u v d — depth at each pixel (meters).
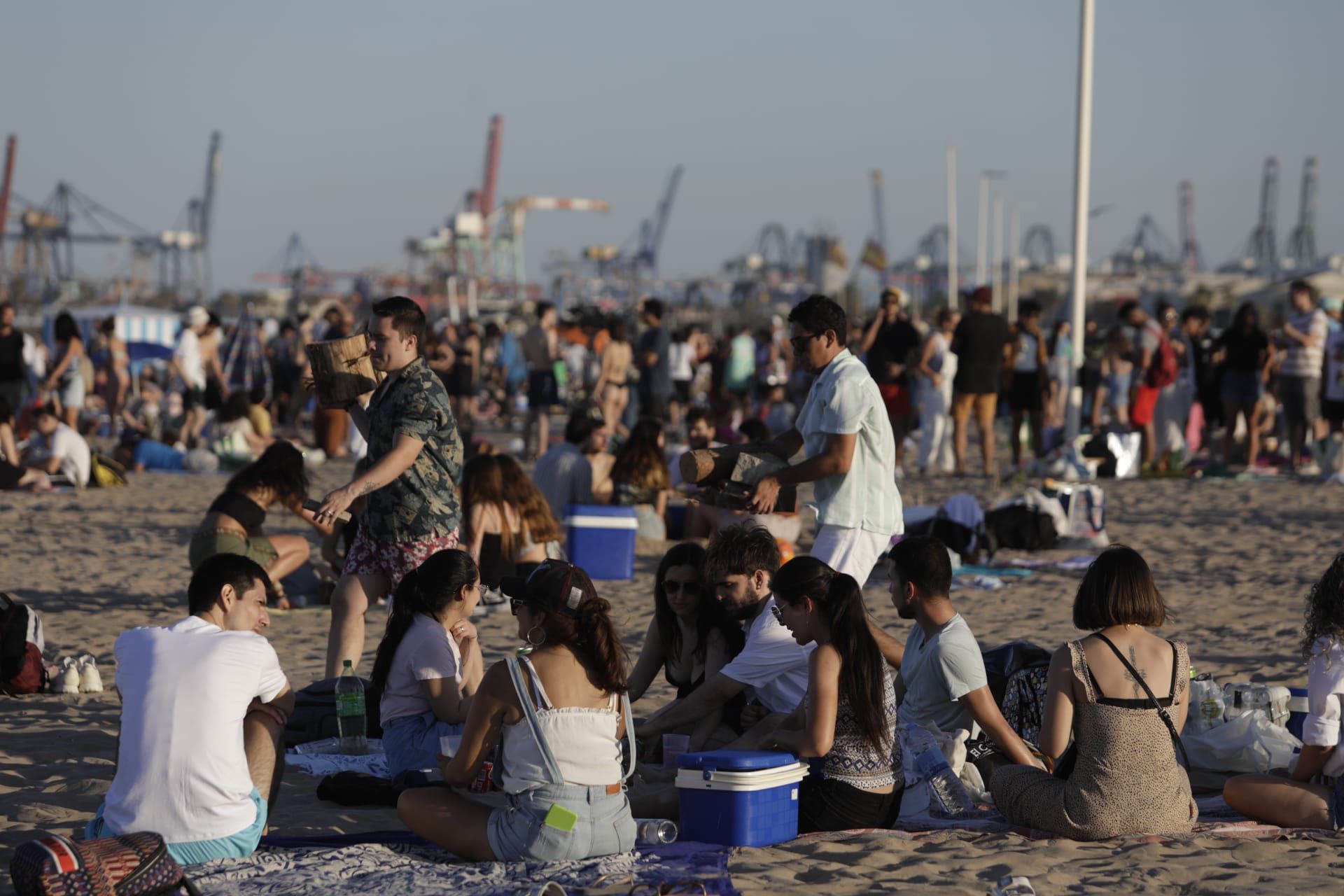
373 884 8.80
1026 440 45.53
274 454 19.56
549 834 9.21
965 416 37.00
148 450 39.72
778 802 10.07
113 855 8.08
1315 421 36.97
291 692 9.91
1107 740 10.12
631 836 9.59
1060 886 9.05
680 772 10.10
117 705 14.49
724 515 24.80
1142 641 10.23
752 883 8.99
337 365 12.82
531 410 42.34
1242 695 12.64
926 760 10.99
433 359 41.47
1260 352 37.38
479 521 19.47
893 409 36.81
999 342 36.12
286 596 20.28
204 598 9.74
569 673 9.41
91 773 11.82
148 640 9.42
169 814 9.13
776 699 11.34
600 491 26.69
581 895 8.67
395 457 12.54
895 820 10.72
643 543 26.05
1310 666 10.48
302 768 12.13
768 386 52.31
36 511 30.47
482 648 17.44
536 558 19.84
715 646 12.05
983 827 10.55
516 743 9.42
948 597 11.48
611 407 40.22
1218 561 24.34
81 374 40.50
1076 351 38.19
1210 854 9.73
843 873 9.29
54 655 16.83
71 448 34.28
